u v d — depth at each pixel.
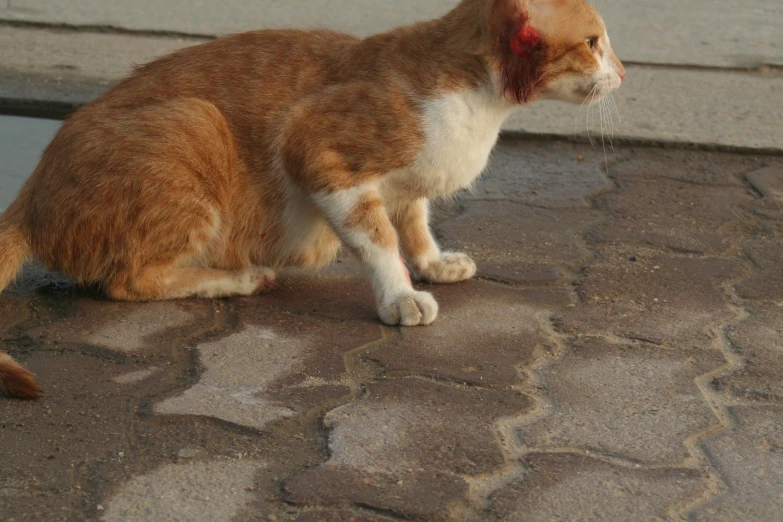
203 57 1.91
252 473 1.66
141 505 1.63
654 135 2.30
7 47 2.54
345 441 1.69
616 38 2.82
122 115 1.87
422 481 1.65
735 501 1.64
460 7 1.87
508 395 1.75
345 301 1.91
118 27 2.70
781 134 2.31
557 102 2.41
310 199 1.88
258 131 1.89
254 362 1.79
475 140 1.87
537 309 1.89
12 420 1.71
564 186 2.17
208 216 1.88
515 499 1.64
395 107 1.85
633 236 2.04
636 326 1.86
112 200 1.85
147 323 1.85
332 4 3.06
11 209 1.89
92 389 1.75
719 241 2.04
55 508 1.63
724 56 2.68
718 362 1.81
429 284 1.94
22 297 1.90
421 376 1.78
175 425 1.71
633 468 1.67
